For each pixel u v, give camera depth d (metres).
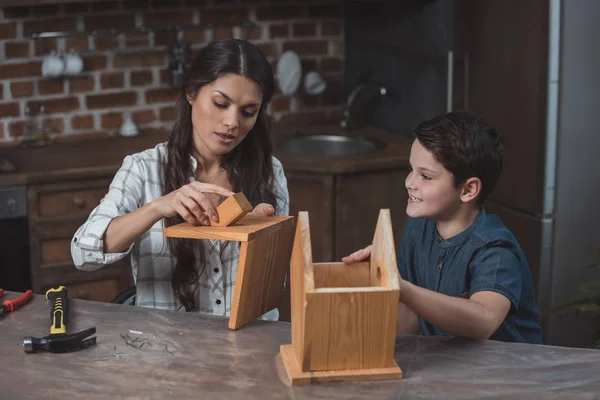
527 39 2.78
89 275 3.16
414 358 1.39
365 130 3.73
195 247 1.88
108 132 3.64
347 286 1.43
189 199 1.53
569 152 2.79
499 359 1.39
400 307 1.86
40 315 1.57
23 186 3.00
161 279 1.92
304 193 3.23
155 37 3.61
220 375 1.32
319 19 3.88
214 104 1.78
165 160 1.96
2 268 3.04
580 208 2.85
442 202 1.68
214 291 1.92
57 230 3.09
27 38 3.41
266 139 1.99
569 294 2.91
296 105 3.93
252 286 1.51
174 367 1.35
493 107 3.00
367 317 1.29
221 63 1.75
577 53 2.71
